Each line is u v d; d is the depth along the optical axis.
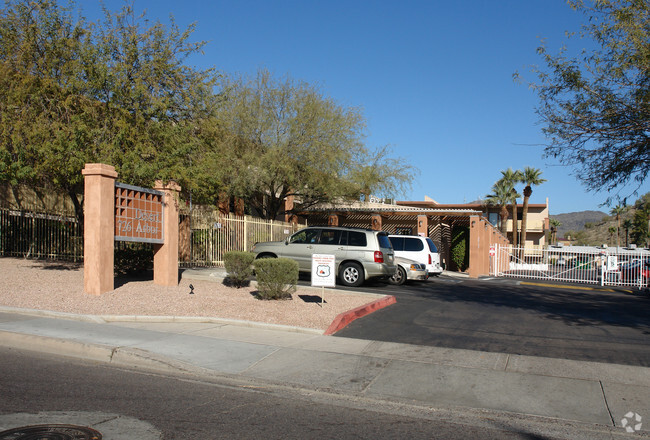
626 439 5.16
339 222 32.72
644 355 8.10
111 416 5.11
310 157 23.80
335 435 4.93
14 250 18.81
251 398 6.00
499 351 8.27
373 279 19.78
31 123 12.93
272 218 26.14
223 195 23.31
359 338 9.05
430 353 8.09
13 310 9.76
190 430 4.85
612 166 11.19
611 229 93.38
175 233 13.38
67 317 9.53
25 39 13.27
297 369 7.16
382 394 6.32
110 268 11.54
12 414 5.02
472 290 18.06
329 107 24.70
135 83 13.97
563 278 27.77
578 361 7.64
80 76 13.61
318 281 11.55
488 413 5.80
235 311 10.50
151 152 13.73
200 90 15.06
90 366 7.04
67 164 12.73
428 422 5.46
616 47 10.83
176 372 6.97
